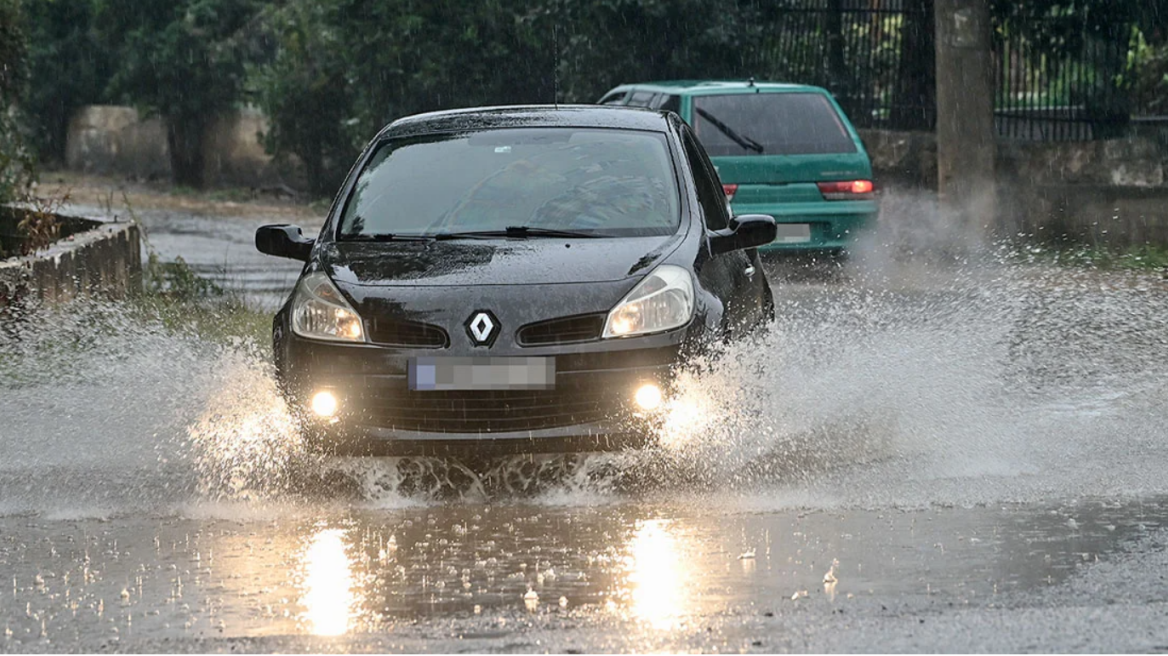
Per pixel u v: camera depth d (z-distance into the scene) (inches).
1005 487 965.2
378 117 3582.7
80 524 908.6
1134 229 2416.3
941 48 2512.3
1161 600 713.6
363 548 840.3
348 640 666.8
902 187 2778.1
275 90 4178.2
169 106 4845.0
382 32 3508.9
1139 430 1130.7
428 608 717.9
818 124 2140.7
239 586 764.6
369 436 964.6
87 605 733.3
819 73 3014.3
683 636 663.1
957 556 801.6
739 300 1085.8
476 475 1026.1
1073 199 2472.9
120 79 4911.4
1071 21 2657.5
